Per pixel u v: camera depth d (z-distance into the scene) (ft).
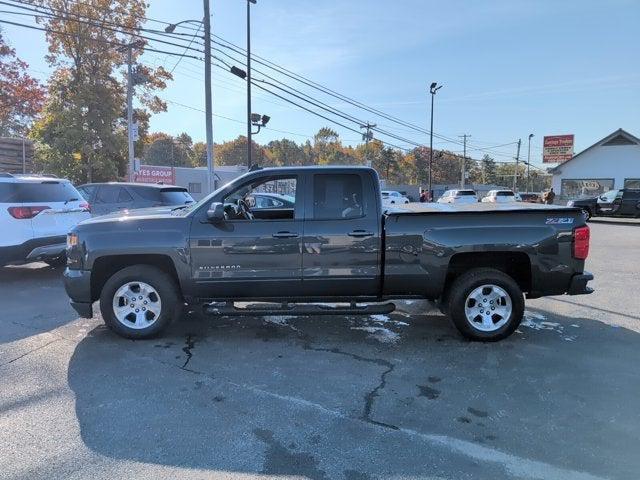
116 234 17.92
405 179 333.83
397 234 17.65
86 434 11.57
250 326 20.15
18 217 27.14
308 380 14.74
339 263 17.76
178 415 12.52
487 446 11.11
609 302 24.29
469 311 18.04
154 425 12.00
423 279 17.79
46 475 9.95
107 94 104.27
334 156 342.23
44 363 16.01
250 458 10.61
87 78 104.63
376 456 10.69
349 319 21.22
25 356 16.62
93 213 40.65
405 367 15.76
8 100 117.50
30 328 19.74
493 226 17.66
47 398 13.46
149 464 10.36
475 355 16.83
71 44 100.63
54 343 17.97
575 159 128.57
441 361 16.28
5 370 15.40
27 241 27.35
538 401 13.35
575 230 17.79
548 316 21.76
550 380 14.73
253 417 12.43
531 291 18.19
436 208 19.11
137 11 102.32
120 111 106.73
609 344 17.97
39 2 95.14
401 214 17.69
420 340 18.44
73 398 13.47
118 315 18.21
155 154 299.17
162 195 41.16
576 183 129.18
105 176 105.40
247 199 21.18
